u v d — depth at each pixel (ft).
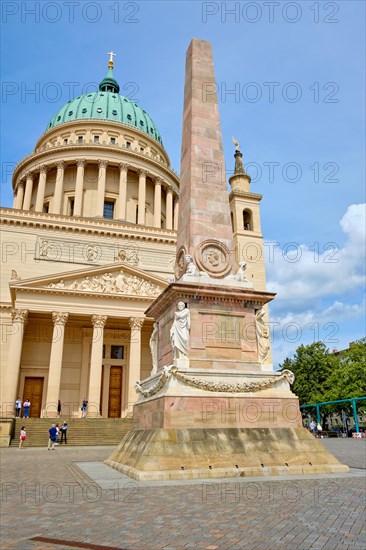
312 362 223.30
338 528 20.85
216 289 46.24
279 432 41.24
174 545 18.35
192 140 54.70
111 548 17.95
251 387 42.60
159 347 51.44
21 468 52.01
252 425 41.09
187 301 45.57
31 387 156.66
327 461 40.45
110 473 41.70
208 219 51.49
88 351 164.66
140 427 47.37
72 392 159.33
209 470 36.06
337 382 207.92
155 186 243.81
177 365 42.39
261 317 47.70
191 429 38.83
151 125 282.97
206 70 59.67
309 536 19.57
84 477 40.01
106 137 247.29
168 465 35.91
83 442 111.55
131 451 42.98
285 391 43.93
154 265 187.73
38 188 223.30
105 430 119.85
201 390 41.06
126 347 168.96
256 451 38.86
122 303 153.07
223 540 19.04
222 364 44.16
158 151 272.10
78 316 153.38
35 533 20.40
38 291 145.89
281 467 38.17
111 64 317.63
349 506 25.54
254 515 23.43
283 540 19.01
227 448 38.27
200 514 23.70
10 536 19.90
